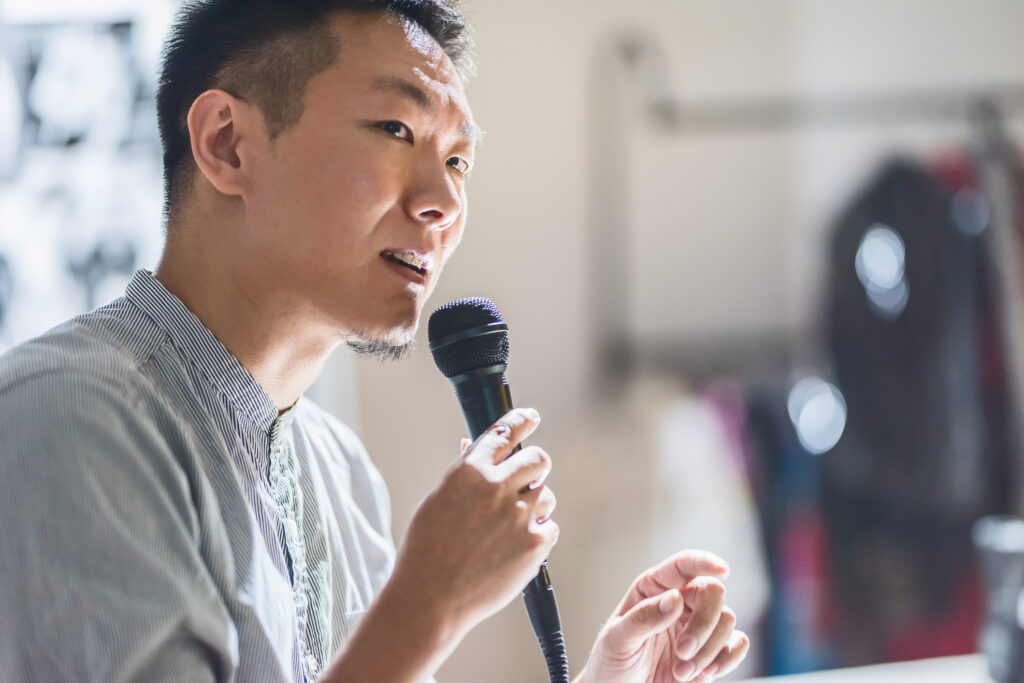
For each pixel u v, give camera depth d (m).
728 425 3.32
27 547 0.85
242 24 1.05
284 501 1.13
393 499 3.11
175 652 0.86
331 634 1.19
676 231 3.37
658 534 3.25
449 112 1.07
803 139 3.44
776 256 3.43
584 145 3.29
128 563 0.86
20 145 2.62
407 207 1.03
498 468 0.98
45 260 2.63
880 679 2.40
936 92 3.48
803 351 3.41
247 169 1.03
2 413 0.90
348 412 3.02
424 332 3.16
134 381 0.97
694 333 3.37
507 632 3.18
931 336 3.22
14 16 2.60
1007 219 3.26
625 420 3.30
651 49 3.32
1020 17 3.51
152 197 2.67
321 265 1.02
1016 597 1.87
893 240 3.27
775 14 3.40
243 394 1.06
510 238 3.26
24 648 0.85
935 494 3.18
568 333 3.30
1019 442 3.15
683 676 1.20
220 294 1.05
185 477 0.95
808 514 3.25
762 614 3.20
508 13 3.23
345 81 1.02
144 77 2.66
